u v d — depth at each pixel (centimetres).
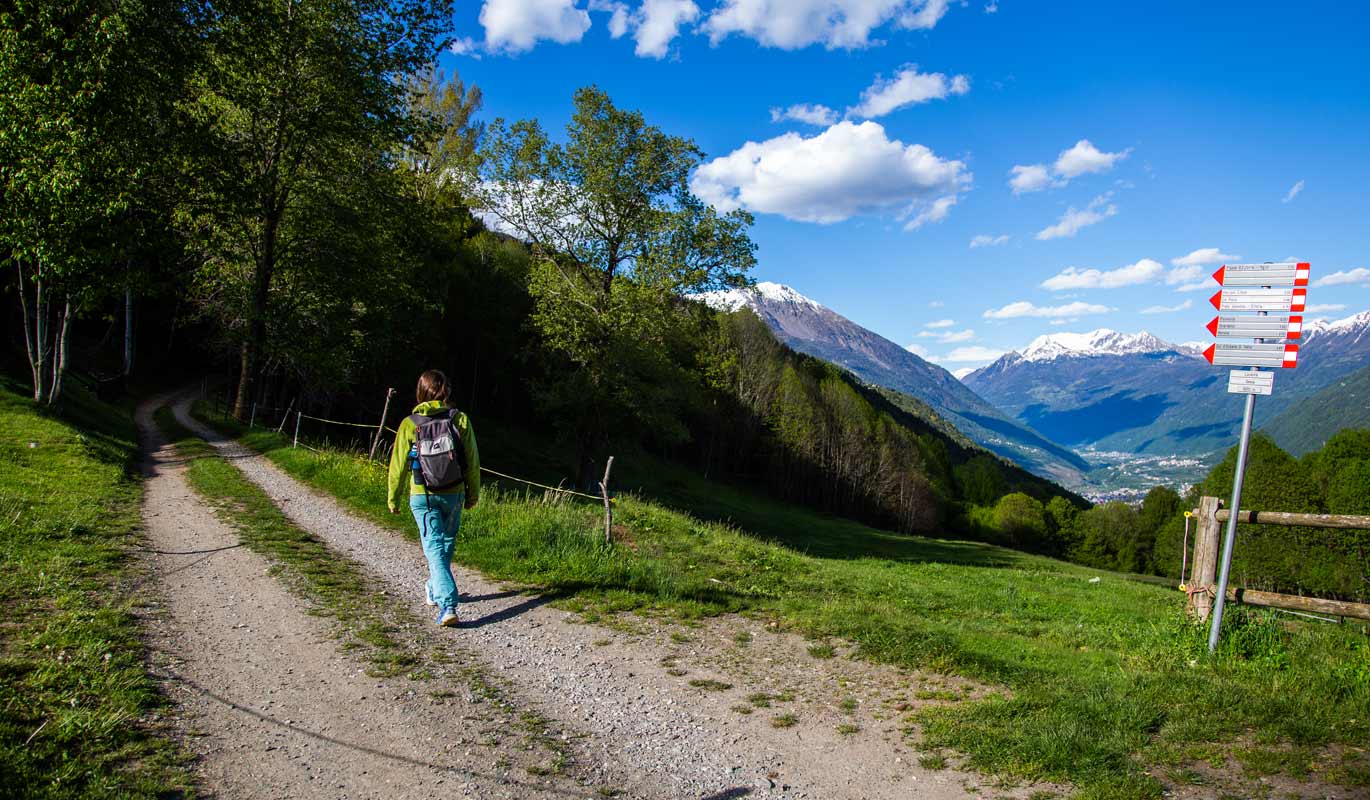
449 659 585
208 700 461
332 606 702
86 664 474
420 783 384
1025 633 975
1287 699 520
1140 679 588
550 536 1024
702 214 2919
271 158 2598
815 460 7738
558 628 698
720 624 756
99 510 1052
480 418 5984
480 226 6819
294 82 2495
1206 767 432
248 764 387
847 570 1574
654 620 751
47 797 325
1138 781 408
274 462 1917
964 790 412
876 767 441
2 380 2325
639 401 3066
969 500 11375
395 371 4850
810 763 445
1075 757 439
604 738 465
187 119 2175
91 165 1745
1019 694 551
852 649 688
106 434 2112
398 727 452
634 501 1769
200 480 1559
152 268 2266
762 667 627
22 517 894
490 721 474
